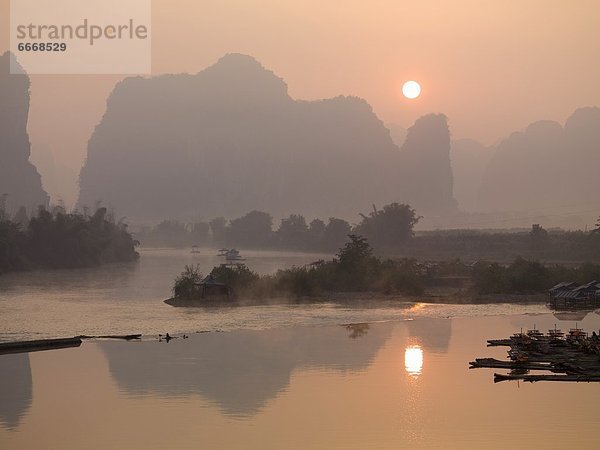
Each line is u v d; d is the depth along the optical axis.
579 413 40.28
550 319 76.88
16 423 38.97
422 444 35.72
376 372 50.09
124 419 39.59
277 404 42.31
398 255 169.12
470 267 119.12
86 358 54.41
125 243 193.75
